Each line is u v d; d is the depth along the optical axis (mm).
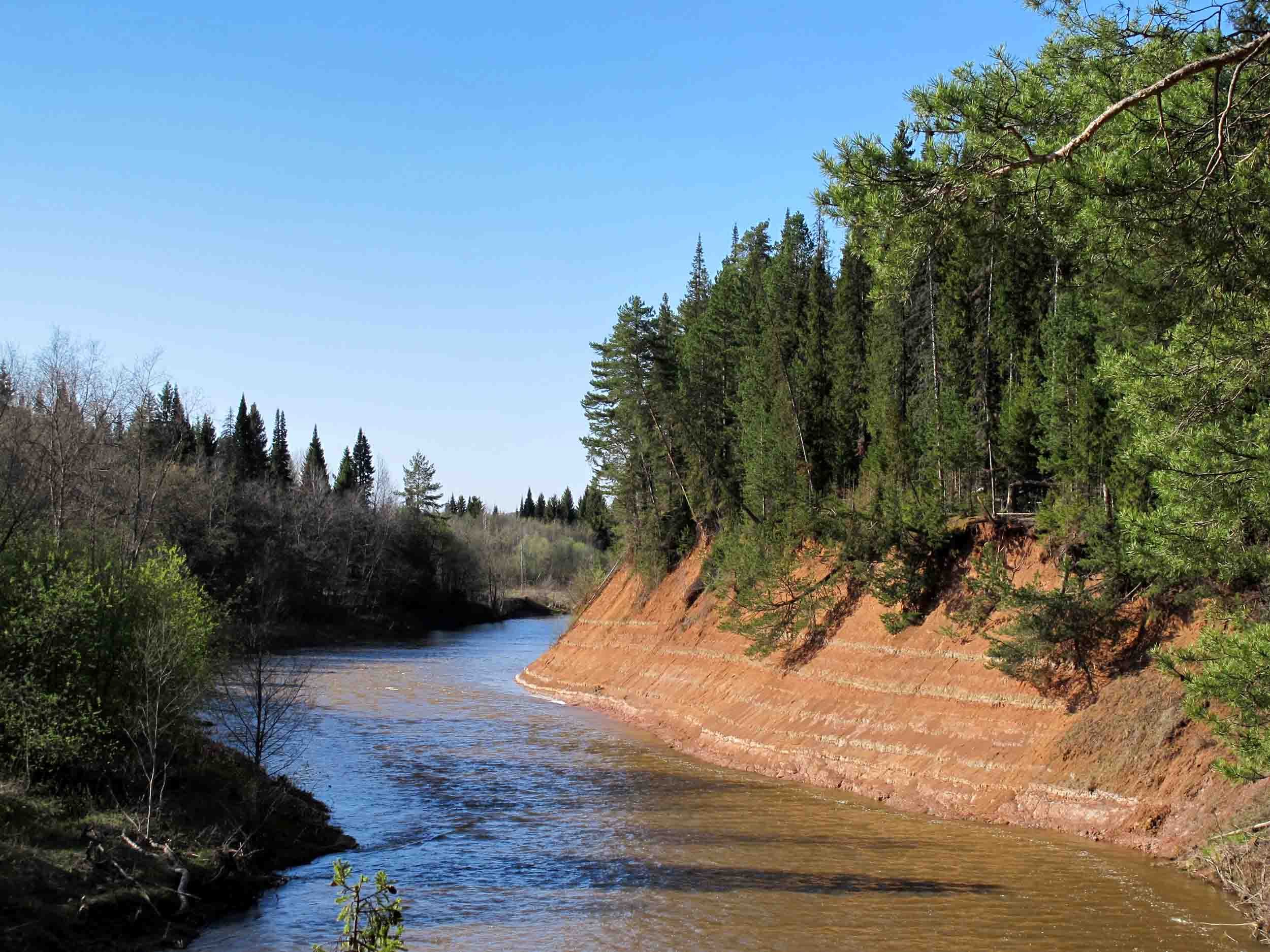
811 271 64438
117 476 48531
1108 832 24000
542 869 22656
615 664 55969
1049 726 28016
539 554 161000
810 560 45312
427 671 67938
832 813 28172
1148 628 27500
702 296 85625
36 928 15688
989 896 19953
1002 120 10766
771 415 54344
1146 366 12797
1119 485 27750
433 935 18125
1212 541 13281
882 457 45406
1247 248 10516
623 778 33438
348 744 39344
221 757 26125
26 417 41125
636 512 66625
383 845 24844
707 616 51031
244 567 84500
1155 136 10797
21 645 21234
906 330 49594
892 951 17000
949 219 11227
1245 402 12625
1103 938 17391
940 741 30500
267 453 141375
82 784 20969
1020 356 41250
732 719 39875
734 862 22984
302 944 17641
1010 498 38594
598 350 71438
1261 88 10734
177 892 18438
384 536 111250
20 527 26469
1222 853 20438
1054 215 10977
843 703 35500
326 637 91500
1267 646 14266
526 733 43000
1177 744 24438
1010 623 31203
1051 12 11562
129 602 23000
